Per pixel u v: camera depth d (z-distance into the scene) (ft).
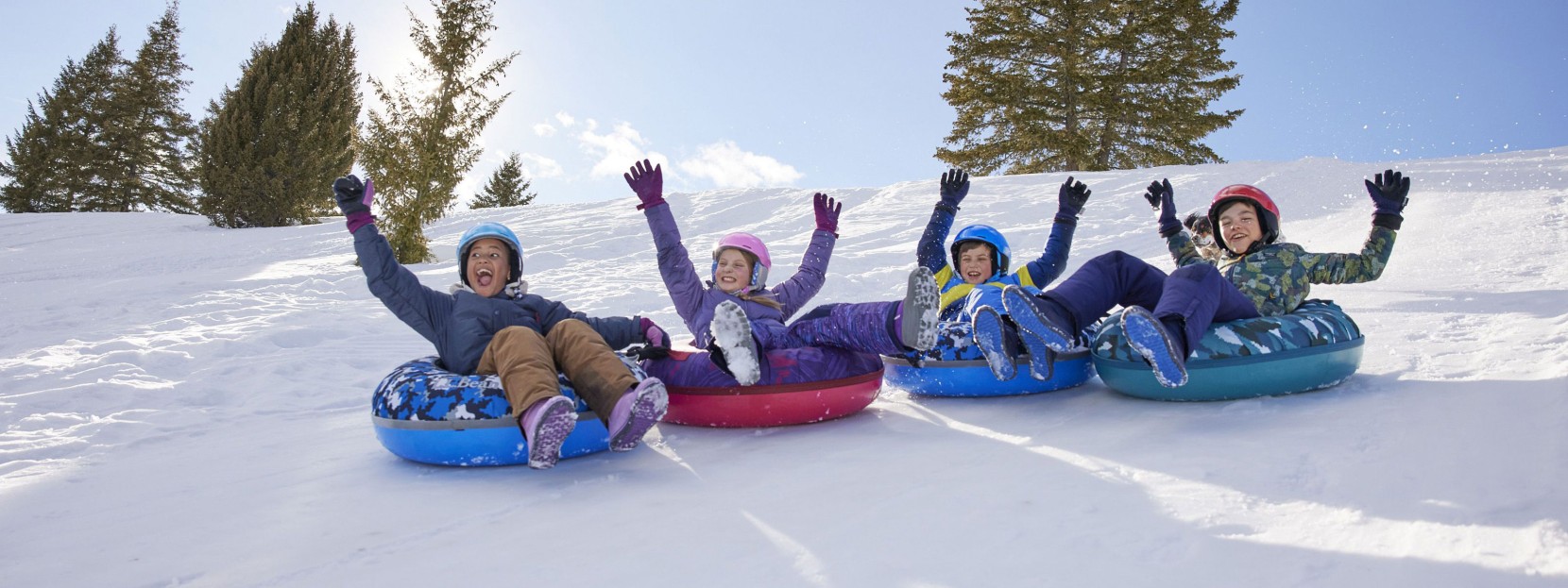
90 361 20.79
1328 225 41.83
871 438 11.69
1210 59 110.11
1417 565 6.31
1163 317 11.38
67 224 83.10
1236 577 6.37
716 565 7.22
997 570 6.75
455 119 54.54
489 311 12.58
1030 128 104.42
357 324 27.22
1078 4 104.78
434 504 9.57
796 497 9.03
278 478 11.21
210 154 85.56
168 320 28.37
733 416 12.51
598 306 29.53
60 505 10.38
